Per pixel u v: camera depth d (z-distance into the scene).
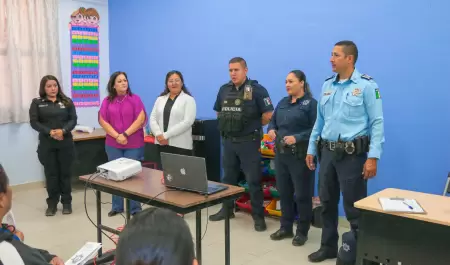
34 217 4.17
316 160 3.55
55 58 5.25
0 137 4.94
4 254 1.30
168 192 2.59
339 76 2.97
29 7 4.96
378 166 3.73
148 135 5.02
